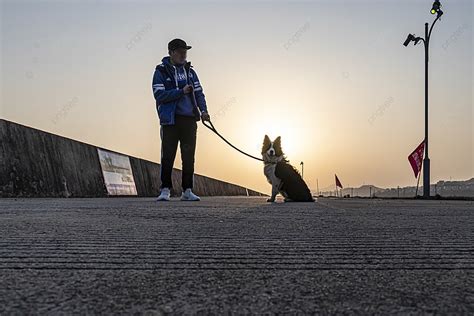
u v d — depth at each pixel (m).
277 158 9.73
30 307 1.24
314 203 8.79
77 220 3.90
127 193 17.84
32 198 10.73
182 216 4.46
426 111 15.70
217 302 1.31
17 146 11.70
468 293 1.42
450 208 6.61
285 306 1.27
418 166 16.55
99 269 1.78
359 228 3.38
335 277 1.65
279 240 2.63
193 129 8.58
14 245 2.37
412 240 2.66
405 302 1.31
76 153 14.61
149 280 1.59
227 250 2.25
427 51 15.87
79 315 1.17
